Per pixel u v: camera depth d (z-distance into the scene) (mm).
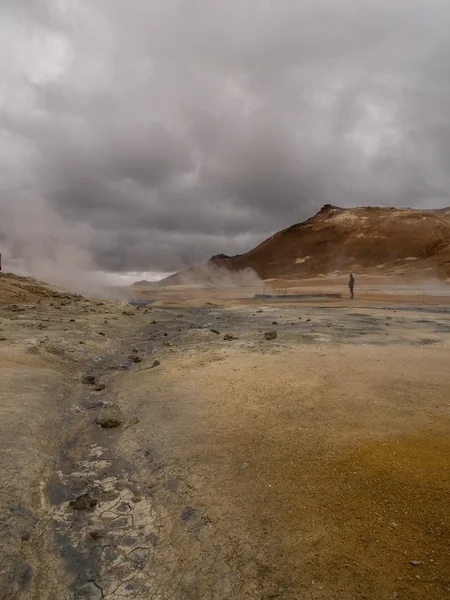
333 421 5156
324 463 4156
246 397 6121
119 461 4859
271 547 3170
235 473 4168
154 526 3674
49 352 9242
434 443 4438
